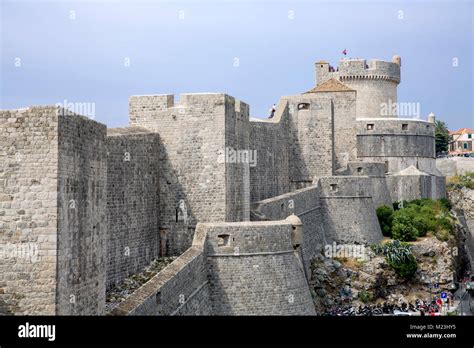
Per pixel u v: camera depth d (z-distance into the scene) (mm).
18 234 27328
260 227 47938
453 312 69750
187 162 52969
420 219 84812
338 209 77312
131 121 53969
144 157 51062
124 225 47906
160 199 53438
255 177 69438
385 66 108750
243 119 56781
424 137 100938
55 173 27312
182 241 53062
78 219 29312
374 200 87375
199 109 52812
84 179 29969
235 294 46688
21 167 27406
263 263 47656
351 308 69125
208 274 46656
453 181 129250
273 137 74938
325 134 81500
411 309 72000
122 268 47469
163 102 53406
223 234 47250
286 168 79812
